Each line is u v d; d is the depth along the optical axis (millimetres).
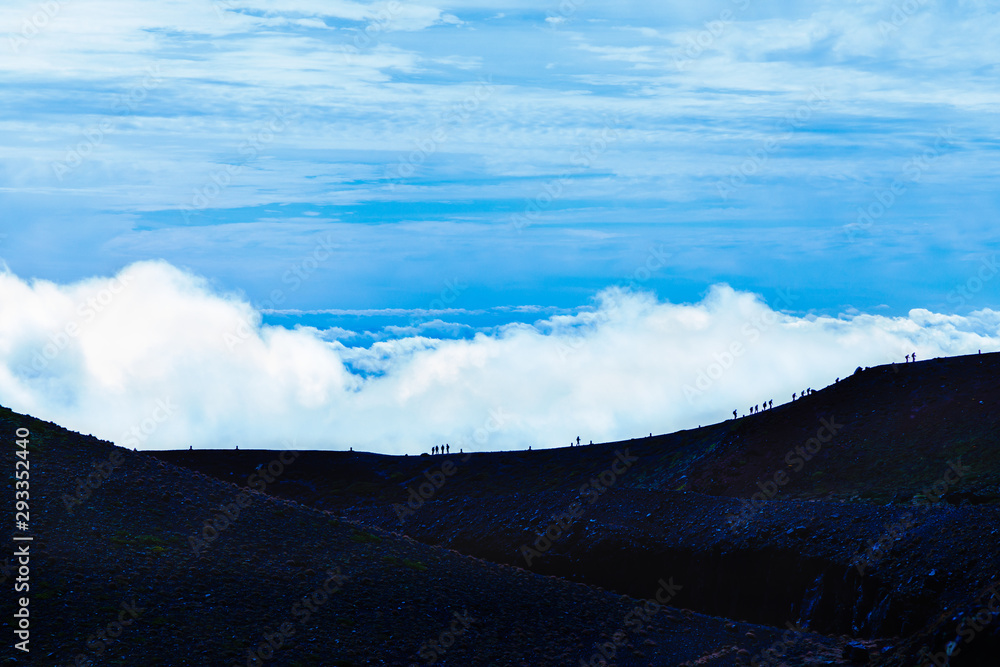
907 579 63750
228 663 46438
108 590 51750
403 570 67125
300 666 47375
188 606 52125
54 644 44688
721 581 79500
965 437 101812
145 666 44156
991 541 63656
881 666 51500
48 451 73500
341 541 71438
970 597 57094
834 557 72000
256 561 62188
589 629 60969
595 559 89312
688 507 93938
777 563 76000
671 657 56500
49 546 55781
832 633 66062
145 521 64375
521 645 56000
